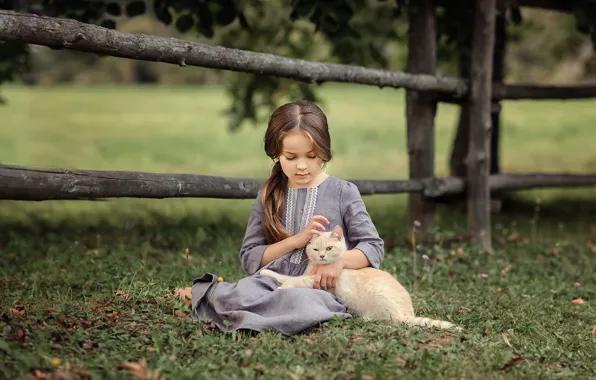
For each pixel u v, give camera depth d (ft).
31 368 9.91
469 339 11.87
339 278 12.49
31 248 19.84
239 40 30.96
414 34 23.09
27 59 25.94
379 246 12.90
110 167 49.11
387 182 21.22
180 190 15.43
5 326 11.26
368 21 29.07
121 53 13.76
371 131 66.44
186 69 121.80
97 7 21.80
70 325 11.89
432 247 22.02
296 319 11.69
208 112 83.92
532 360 11.51
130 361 10.57
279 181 13.05
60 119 76.69
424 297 15.75
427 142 23.15
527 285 17.79
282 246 12.51
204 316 12.53
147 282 15.21
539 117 69.67
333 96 95.40
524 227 27.35
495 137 29.40
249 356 10.60
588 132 60.85
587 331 13.67
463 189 23.44
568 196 36.60
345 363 10.44
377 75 19.94
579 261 21.20
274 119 12.33
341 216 13.04
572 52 46.39
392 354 10.75
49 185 12.17
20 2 23.76
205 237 21.53
